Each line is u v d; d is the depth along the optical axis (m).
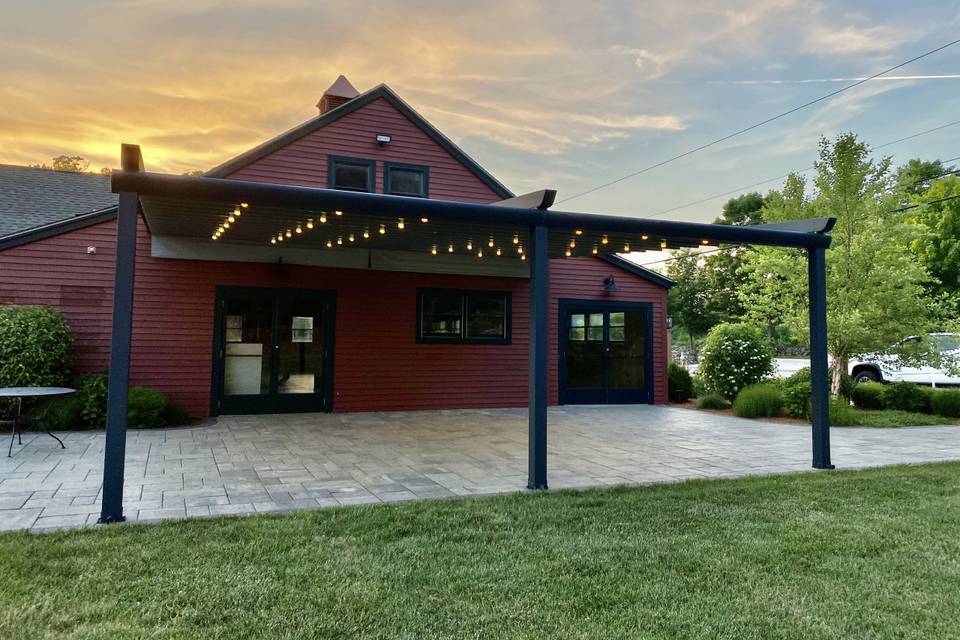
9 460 5.71
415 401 10.36
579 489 4.94
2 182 10.40
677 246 8.28
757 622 2.54
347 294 9.95
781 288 11.50
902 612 2.67
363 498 4.57
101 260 8.50
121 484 3.88
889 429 9.15
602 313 12.05
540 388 5.07
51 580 2.80
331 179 9.63
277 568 3.03
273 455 6.27
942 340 11.20
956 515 4.20
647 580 2.98
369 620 2.48
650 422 9.45
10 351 7.38
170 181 4.16
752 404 10.03
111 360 3.97
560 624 2.48
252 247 9.16
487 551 3.36
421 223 7.13
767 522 4.00
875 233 10.57
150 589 2.73
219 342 9.09
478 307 10.97
